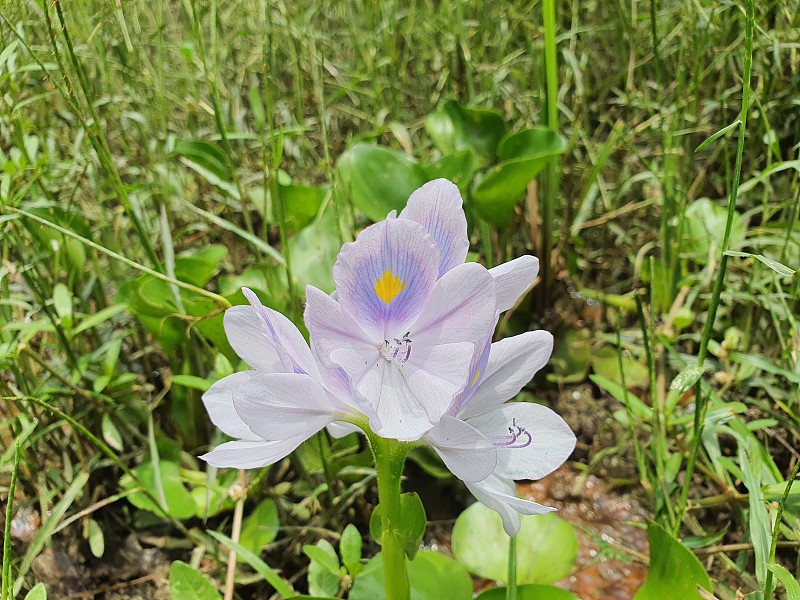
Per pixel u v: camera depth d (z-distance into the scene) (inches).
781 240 13.7
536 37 19.4
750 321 14.3
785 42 14.6
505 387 8.1
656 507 11.7
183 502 12.4
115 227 15.4
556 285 16.8
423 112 20.1
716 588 10.9
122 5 13.1
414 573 10.3
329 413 7.5
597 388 15.1
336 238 13.9
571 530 11.3
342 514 12.8
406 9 21.1
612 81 17.9
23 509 12.8
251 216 17.7
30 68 11.7
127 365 15.0
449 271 6.9
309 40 18.0
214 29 12.0
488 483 8.0
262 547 11.9
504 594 10.0
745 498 11.4
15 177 12.1
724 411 10.5
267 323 7.3
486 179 13.8
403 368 7.3
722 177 17.4
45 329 12.0
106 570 12.3
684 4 15.8
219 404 8.1
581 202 15.7
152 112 16.3
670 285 15.4
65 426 13.6
